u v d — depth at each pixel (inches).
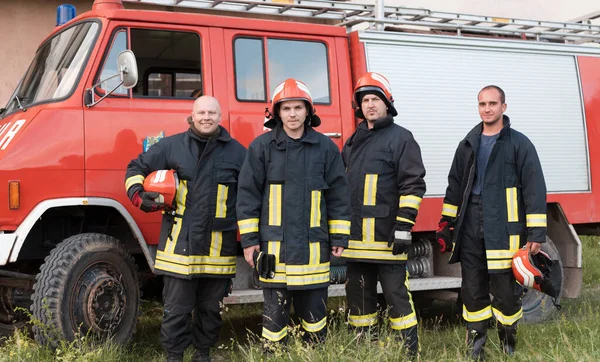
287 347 151.2
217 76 198.1
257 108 202.7
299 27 211.8
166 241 160.7
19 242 167.3
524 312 234.8
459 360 155.8
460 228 168.1
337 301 259.1
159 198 155.3
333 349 149.3
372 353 151.7
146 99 189.8
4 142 175.8
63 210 186.7
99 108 182.2
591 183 252.1
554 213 248.1
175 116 191.3
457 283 225.5
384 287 168.7
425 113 226.4
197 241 159.0
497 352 171.6
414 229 221.3
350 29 228.8
